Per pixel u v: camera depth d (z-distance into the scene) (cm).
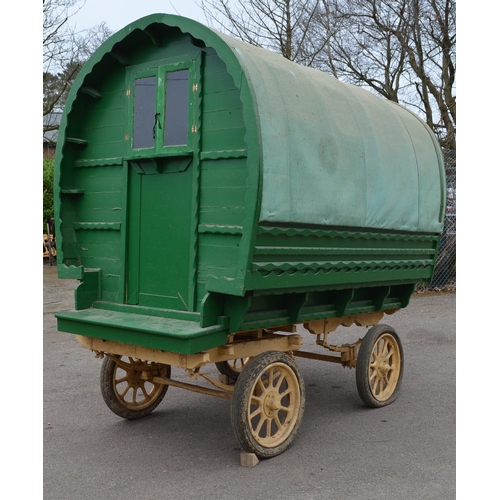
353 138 497
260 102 396
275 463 428
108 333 424
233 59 390
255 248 392
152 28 437
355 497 372
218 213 416
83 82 470
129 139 463
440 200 638
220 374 643
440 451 451
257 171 382
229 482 394
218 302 413
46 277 1404
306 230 439
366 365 548
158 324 410
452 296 1216
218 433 493
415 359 751
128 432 493
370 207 512
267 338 471
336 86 520
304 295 461
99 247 488
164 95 445
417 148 600
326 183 456
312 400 593
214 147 420
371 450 454
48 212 1681
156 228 452
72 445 463
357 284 517
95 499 369
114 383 507
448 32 1434
